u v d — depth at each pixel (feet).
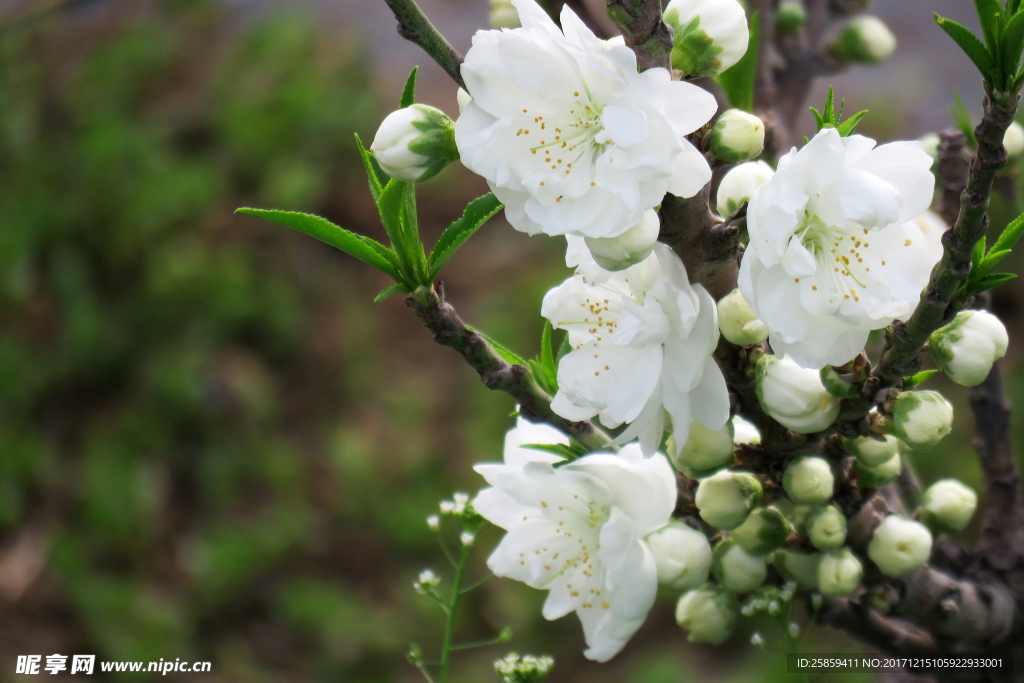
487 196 1.60
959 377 1.60
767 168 1.66
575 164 1.54
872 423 1.62
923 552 1.69
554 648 4.19
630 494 1.65
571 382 1.59
